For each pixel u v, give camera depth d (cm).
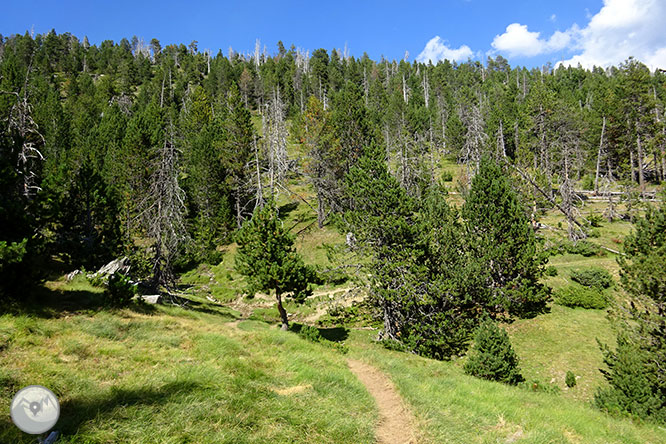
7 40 13912
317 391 1106
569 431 1126
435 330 2464
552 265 3550
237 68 11962
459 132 7538
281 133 5053
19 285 1313
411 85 11831
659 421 1450
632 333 1716
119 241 2745
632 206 4531
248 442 709
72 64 12394
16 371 843
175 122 6712
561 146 5384
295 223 5012
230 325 2197
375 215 2567
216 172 4850
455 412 1155
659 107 6300
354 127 4959
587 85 10594
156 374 997
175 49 16975
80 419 698
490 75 14162
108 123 5644
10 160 1514
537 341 2444
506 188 2870
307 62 15250
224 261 4350
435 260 2684
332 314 2978
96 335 1249
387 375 1562
